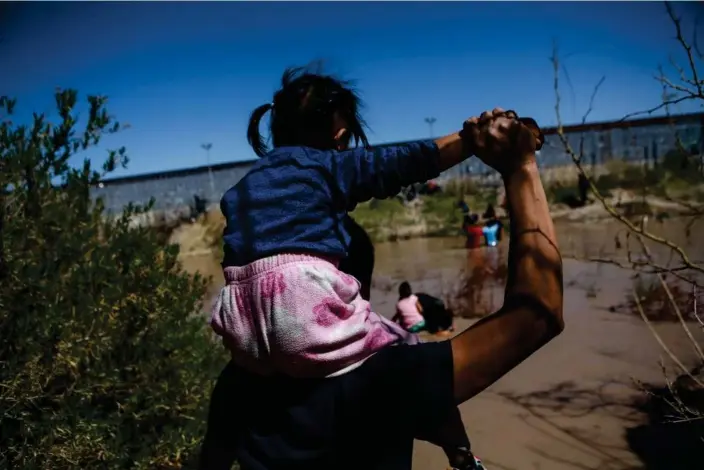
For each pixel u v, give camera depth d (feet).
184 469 12.76
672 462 13.41
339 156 4.30
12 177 11.10
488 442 15.05
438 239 64.13
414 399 3.61
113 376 12.04
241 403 4.46
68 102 11.90
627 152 63.10
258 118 5.42
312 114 4.88
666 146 60.18
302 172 4.30
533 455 14.25
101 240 13.85
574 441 14.78
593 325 24.31
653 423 15.24
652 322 23.80
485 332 3.57
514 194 3.73
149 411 12.73
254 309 4.07
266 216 4.24
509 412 16.78
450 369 3.56
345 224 4.58
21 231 11.18
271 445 4.06
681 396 16.21
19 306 10.57
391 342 4.13
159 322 13.60
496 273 40.91
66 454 10.80
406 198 77.10
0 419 9.98
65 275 11.93
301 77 5.06
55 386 11.57
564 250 43.73
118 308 12.75
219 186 90.22
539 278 3.51
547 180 71.87
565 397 17.47
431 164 3.96
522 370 20.03
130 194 89.81
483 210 73.67
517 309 3.49
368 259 5.40
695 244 37.09
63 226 11.95
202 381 14.12
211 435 4.76
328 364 3.87
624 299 27.89
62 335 11.08
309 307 3.92
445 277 41.09
